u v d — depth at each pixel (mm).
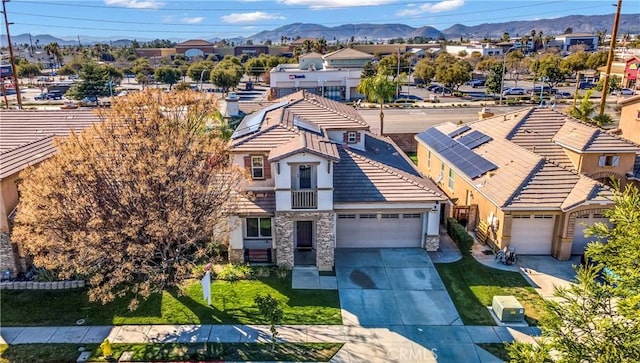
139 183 16969
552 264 22672
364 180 23766
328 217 21500
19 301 19625
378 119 57688
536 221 23078
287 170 20734
